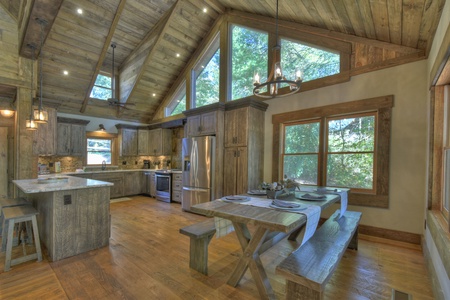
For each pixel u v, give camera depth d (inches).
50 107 201.9
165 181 231.0
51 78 201.2
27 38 136.2
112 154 265.1
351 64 134.7
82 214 106.9
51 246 99.2
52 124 202.4
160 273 88.2
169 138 274.5
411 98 116.0
